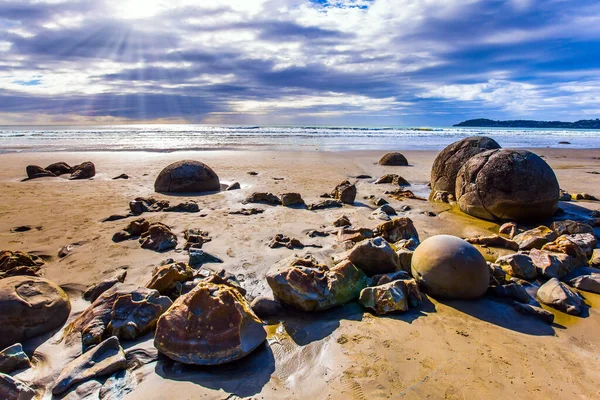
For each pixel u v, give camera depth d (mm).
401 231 6227
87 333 3326
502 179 7574
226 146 25031
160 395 2670
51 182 11219
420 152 23188
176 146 24359
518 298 4285
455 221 7766
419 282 4465
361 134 46250
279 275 4070
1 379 2582
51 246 5621
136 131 47188
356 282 4367
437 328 3635
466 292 4211
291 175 13250
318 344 3354
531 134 58156
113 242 5840
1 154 18406
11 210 7637
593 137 51188
